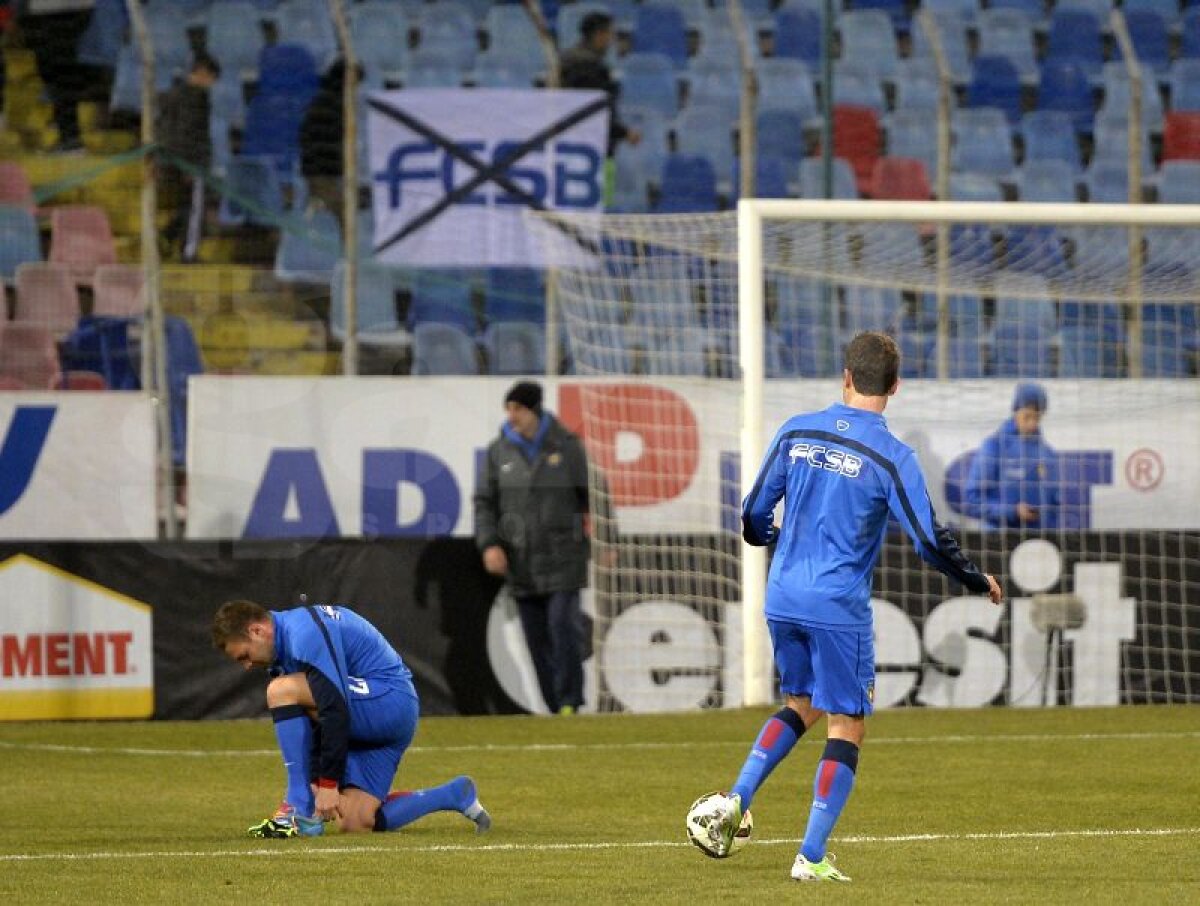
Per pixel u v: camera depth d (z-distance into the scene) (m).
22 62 53.69
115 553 37.41
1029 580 39.62
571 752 32.16
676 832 22.73
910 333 51.28
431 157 53.19
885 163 57.28
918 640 39.16
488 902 16.83
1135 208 38.88
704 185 56.00
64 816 24.62
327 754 21.64
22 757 31.91
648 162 55.94
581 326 49.28
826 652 18.27
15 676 37.06
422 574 38.31
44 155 53.03
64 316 50.78
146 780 28.91
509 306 53.06
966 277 49.38
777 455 18.88
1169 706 39.28
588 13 58.78
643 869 19.12
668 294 50.62
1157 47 60.44
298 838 22.02
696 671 39.50
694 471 41.47
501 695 38.38
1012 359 51.41
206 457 42.97
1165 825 23.23
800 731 18.95
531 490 38.12
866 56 59.19
